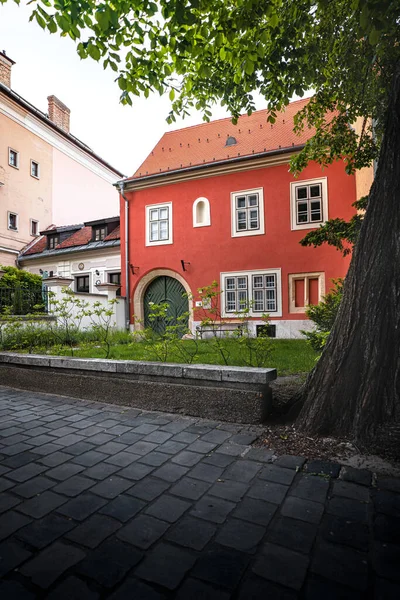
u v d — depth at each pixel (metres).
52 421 3.91
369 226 3.22
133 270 15.55
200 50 3.92
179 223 14.73
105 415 4.10
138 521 2.05
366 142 6.68
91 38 3.56
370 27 2.94
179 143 17.31
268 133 15.35
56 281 11.38
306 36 4.60
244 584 1.56
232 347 7.19
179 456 2.95
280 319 12.91
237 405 3.75
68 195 25.02
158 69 4.24
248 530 1.95
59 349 7.51
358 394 3.12
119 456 2.96
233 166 13.64
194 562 1.71
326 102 6.06
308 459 2.84
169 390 4.16
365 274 3.19
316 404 3.35
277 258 13.05
